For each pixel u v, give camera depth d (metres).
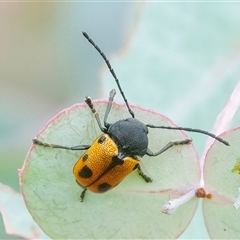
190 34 0.17
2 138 0.19
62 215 0.14
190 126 0.16
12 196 0.15
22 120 0.19
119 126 0.15
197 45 0.17
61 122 0.14
